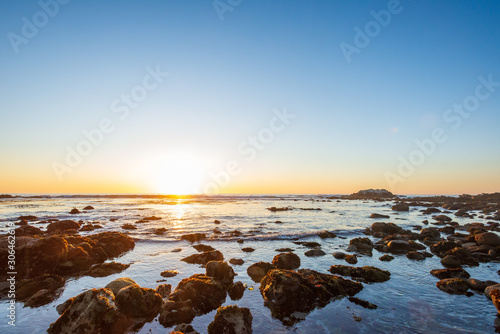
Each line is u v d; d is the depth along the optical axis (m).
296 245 17.52
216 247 16.69
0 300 8.82
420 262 13.71
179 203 63.91
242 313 7.26
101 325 6.82
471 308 8.42
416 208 55.88
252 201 78.94
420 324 7.44
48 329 7.01
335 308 8.40
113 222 27.98
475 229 21.38
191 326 7.23
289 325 7.36
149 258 14.03
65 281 10.63
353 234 22.17
